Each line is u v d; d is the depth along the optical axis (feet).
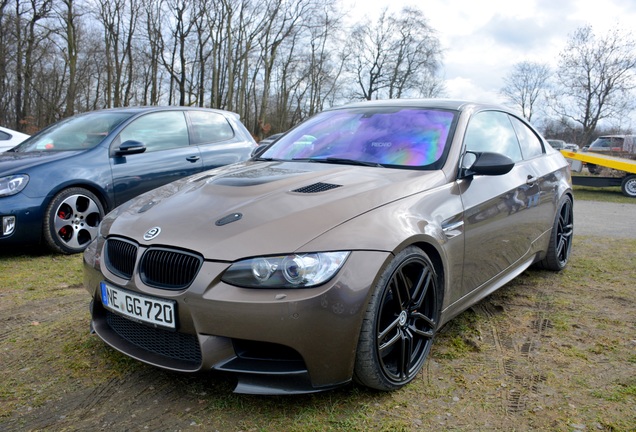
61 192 15.79
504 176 10.80
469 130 10.38
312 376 6.59
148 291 7.07
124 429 6.71
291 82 154.40
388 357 7.75
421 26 161.27
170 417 6.98
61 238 15.92
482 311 11.17
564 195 13.98
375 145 10.12
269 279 6.43
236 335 6.46
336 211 7.24
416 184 8.50
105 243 8.24
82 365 8.51
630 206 33.53
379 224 7.27
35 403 7.36
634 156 72.08
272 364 6.72
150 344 7.58
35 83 125.18
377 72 166.50
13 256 15.96
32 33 113.09
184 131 19.72
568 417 6.94
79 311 11.10
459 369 8.39
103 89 136.67
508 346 9.32
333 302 6.49
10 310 11.16
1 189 14.70
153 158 18.21
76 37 116.57
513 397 7.49
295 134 11.86
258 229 6.90
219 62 131.64
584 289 12.80
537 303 11.71
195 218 7.52
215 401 7.38
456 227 8.70
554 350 9.14
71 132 18.34
